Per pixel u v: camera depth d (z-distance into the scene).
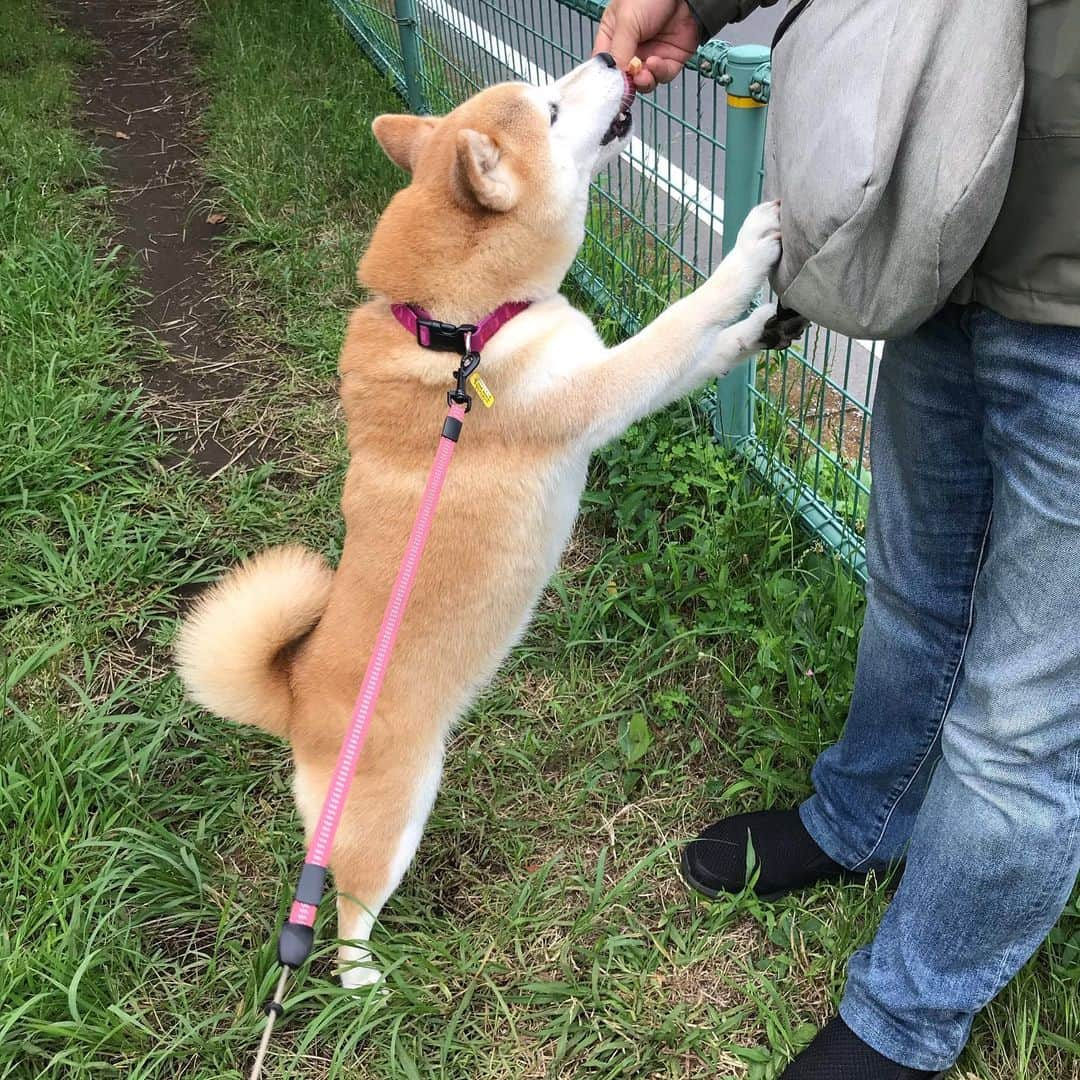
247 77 6.59
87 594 3.11
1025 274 1.33
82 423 3.72
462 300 2.27
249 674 2.16
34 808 2.34
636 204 4.23
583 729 2.67
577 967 2.17
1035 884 1.56
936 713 1.91
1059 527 1.37
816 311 1.53
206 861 2.40
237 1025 2.04
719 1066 1.96
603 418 2.29
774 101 1.63
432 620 2.20
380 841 2.15
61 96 6.58
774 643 2.55
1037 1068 1.88
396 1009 2.07
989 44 1.23
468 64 5.10
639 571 3.07
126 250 5.04
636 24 2.24
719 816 2.44
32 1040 2.02
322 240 4.96
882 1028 1.79
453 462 2.23
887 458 1.82
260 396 4.04
